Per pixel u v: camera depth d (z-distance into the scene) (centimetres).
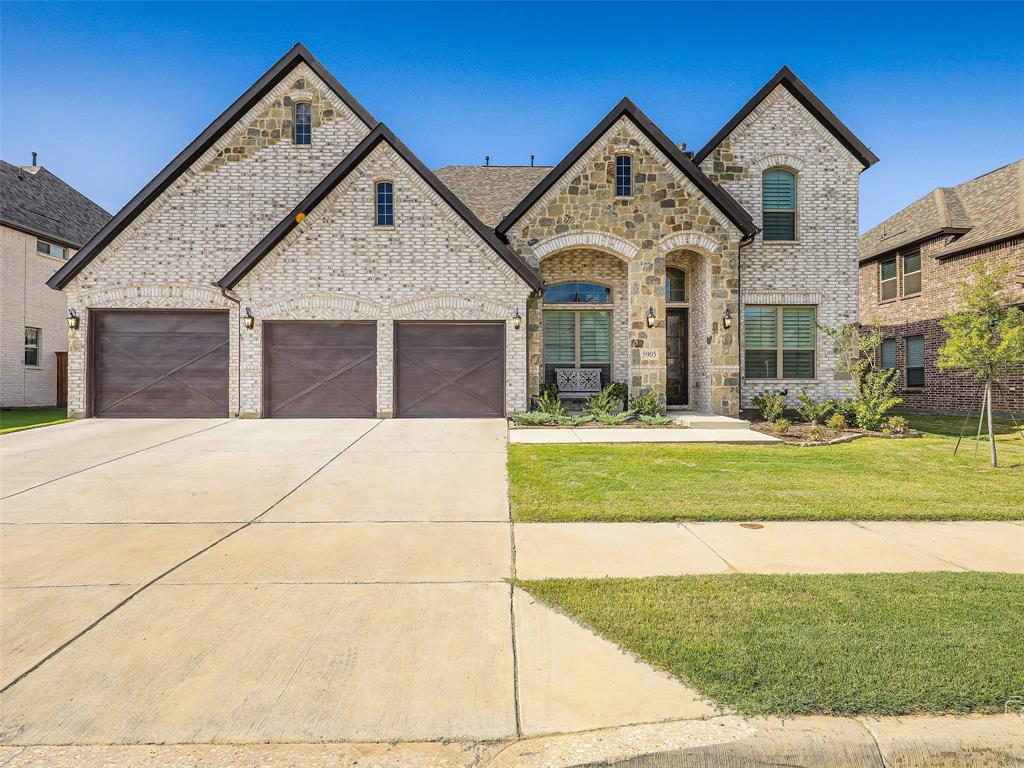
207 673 326
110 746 270
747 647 341
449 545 549
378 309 1437
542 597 421
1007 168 1978
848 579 448
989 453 1040
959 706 287
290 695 307
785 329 1605
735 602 406
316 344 1451
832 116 1573
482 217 1623
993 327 940
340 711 294
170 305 1451
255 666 333
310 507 684
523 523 621
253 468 891
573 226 1484
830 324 1590
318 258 1434
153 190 1450
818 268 1588
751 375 1592
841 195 1594
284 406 1448
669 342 1700
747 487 772
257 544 552
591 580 451
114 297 1447
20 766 257
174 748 269
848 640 348
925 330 1959
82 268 1448
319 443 1101
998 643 343
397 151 1434
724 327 1492
